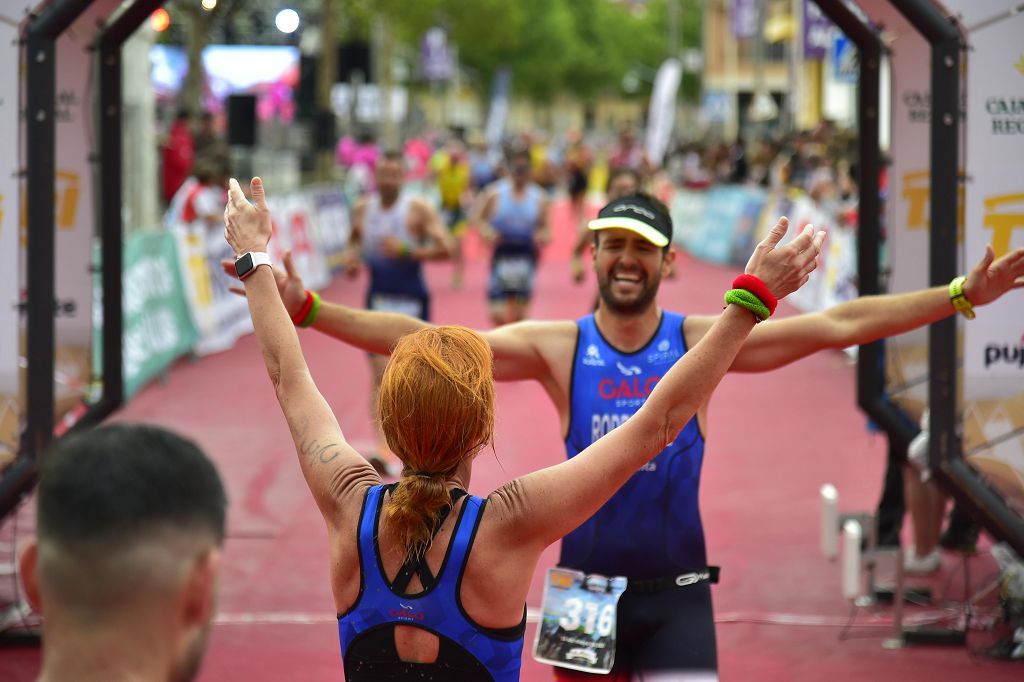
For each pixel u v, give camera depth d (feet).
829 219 53.16
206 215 48.21
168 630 5.57
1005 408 18.54
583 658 12.66
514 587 8.98
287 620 21.45
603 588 13.02
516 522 8.97
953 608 21.86
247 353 48.91
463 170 91.56
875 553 21.04
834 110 85.15
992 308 18.48
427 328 9.64
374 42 137.90
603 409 14.24
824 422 37.35
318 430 9.86
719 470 31.73
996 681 18.88
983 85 18.29
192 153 69.31
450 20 189.06
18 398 19.02
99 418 22.76
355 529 9.19
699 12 329.93
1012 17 18.04
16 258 18.95
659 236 13.91
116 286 22.71
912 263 23.21
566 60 313.53
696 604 13.69
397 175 32.65
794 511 28.09
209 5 25.18
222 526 5.84
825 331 12.86
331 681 18.95
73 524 5.42
